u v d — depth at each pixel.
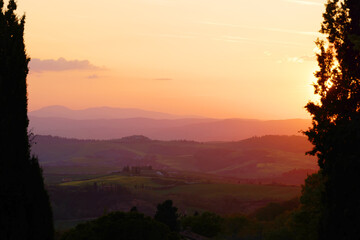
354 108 21.94
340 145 18.44
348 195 17.28
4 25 16.02
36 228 16.00
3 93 15.34
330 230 17.70
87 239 45.66
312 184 36.47
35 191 16.08
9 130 15.30
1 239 14.96
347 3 22.83
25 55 16.30
